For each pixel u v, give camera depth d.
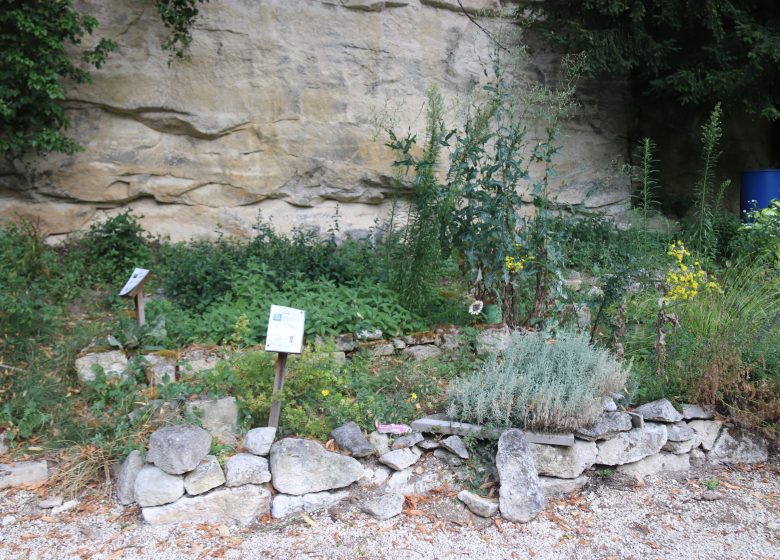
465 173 5.60
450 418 4.20
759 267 6.41
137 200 7.84
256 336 5.02
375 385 4.63
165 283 6.05
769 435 4.54
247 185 8.15
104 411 4.16
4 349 4.54
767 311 5.46
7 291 5.10
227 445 3.88
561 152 10.01
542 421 4.10
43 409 4.14
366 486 3.93
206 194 8.04
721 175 11.38
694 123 11.03
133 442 3.85
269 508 3.69
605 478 4.28
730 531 3.81
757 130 11.63
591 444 4.22
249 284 5.66
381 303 5.59
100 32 7.39
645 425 4.42
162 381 4.22
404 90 8.88
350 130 8.55
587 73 9.83
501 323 5.44
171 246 7.37
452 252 5.96
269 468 3.74
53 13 6.56
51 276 6.00
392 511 3.73
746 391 4.61
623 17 9.04
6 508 3.55
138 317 4.78
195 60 7.79
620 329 4.97
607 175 10.39
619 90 10.64
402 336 5.29
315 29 8.34
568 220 6.19
